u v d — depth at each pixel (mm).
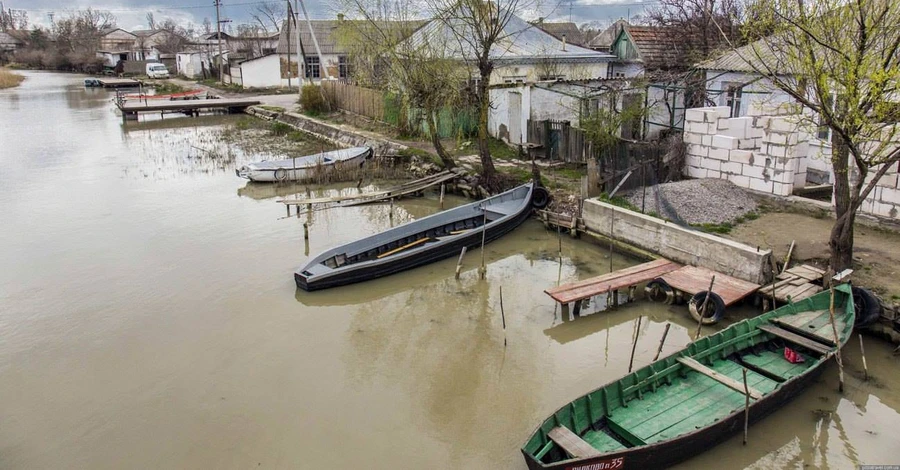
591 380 9883
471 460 8125
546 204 17453
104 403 9367
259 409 9203
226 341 11125
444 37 19891
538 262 14633
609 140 18938
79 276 13797
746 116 18875
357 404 9320
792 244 12266
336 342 11164
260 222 17672
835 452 8062
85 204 19359
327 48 49219
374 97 29703
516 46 28469
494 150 23250
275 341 11156
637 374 8688
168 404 9336
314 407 9250
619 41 31031
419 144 25109
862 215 13789
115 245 15742
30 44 101750
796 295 10828
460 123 25219
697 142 17422
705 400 8695
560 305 12484
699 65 20609
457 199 19844
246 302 12641
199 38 99625
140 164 25047
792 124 14703
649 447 7266
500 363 10438
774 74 11039
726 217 14500
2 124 35688
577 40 47250
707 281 11961
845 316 10125
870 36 9906
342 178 22234
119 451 8344
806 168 16531
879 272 11406
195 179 22672
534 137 22328
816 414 8734
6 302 12539
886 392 9133
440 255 14633
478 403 9328
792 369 9359
